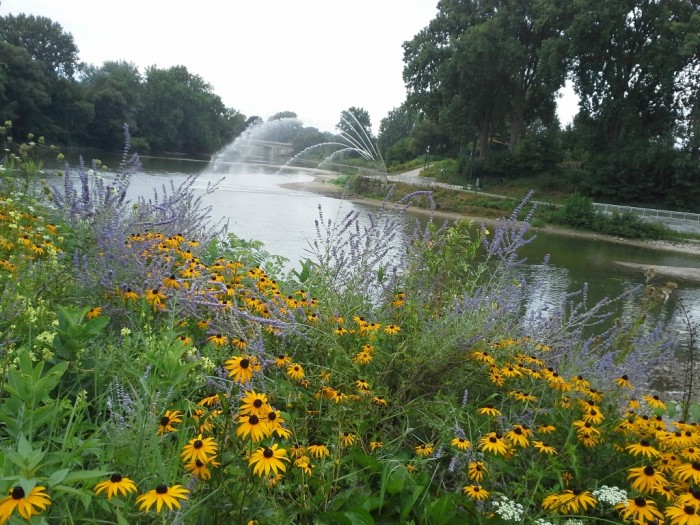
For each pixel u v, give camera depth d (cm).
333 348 339
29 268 373
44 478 151
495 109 4922
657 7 4053
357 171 6366
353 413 297
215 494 189
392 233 491
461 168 5288
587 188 4422
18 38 7225
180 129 9006
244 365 205
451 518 228
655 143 4181
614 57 4203
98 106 7062
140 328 315
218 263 460
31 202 547
